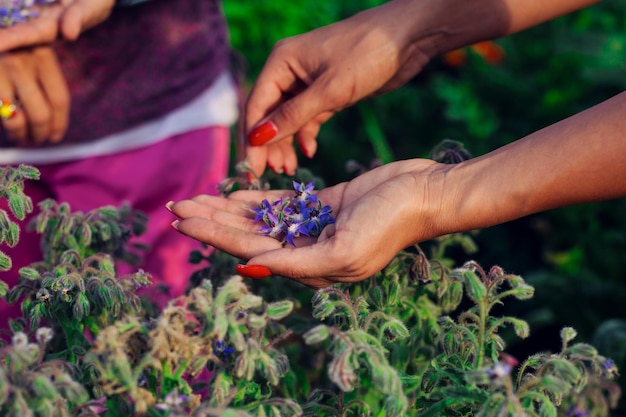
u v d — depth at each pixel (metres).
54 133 0.98
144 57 1.01
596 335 1.08
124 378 0.63
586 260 1.46
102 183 1.04
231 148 1.38
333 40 0.92
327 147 1.76
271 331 0.85
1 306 0.97
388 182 0.74
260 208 0.78
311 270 0.73
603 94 1.67
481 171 0.73
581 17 1.78
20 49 0.91
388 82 0.96
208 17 1.08
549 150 0.71
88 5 0.91
